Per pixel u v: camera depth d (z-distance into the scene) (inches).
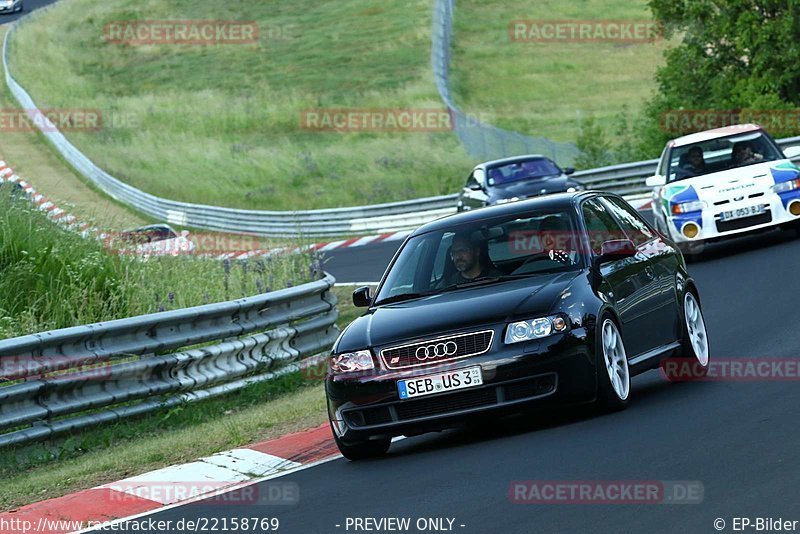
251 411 1680.6
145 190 5964.6
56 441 1535.4
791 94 5442.9
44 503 1139.9
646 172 4471.0
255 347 1910.7
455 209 4785.9
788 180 2554.1
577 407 1273.4
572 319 1171.9
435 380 1157.1
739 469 918.4
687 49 5610.2
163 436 1558.8
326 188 6412.4
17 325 1919.3
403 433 1178.6
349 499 1018.1
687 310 1434.5
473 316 1176.2
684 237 2559.1
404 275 1326.3
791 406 1136.8
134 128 7834.6
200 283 2293.3
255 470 1220.5
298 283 2407.7
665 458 984.3
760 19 5423.2
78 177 6373.0
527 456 1069.8
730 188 2546.8
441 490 991.0
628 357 1272.1
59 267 2134.6
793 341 1557.6
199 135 7687.0
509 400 1154.7
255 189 6451.8
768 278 2192.4
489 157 6496.1
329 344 2140.7
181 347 1822.1
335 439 1213.7
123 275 2194.9
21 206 2349.9
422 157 6875.0
